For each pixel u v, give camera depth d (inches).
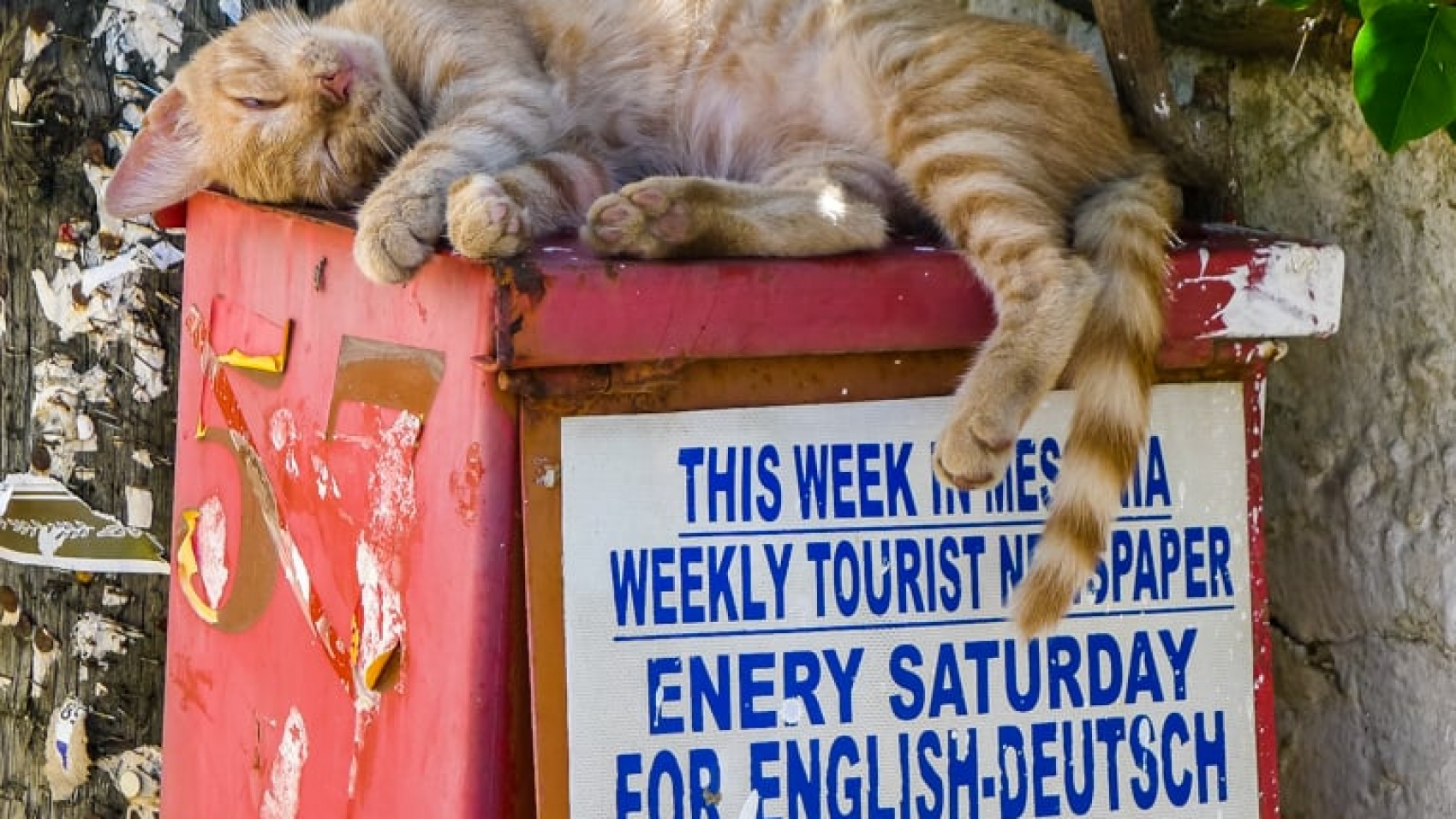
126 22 70.2
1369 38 56.7
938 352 56.1
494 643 54.1
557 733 54.2
